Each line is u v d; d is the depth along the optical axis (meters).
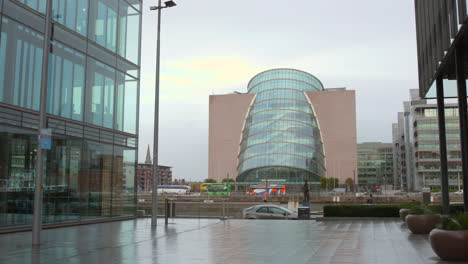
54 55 21.30
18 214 18.78
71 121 22.45
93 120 24.41
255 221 26.03
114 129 26.41
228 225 22.75
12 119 18.53
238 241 15.30
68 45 22.34
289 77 135.75
